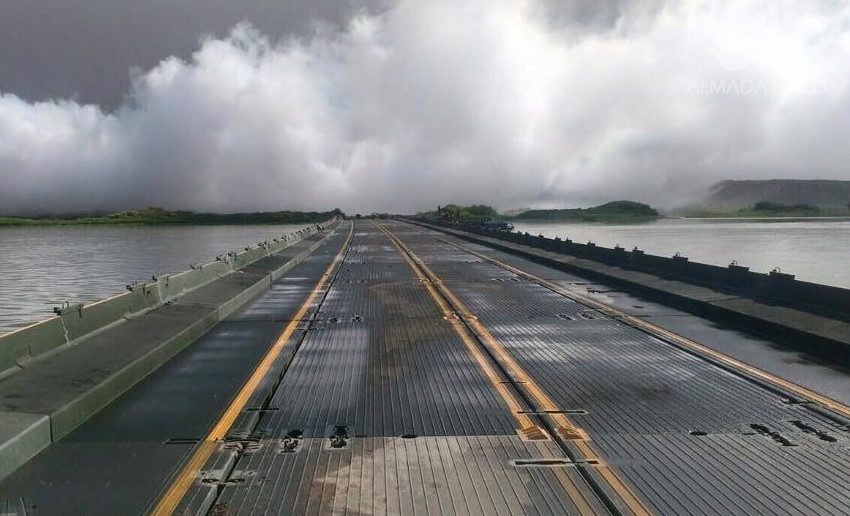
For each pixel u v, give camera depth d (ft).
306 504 15.79
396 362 29.96
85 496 16.21
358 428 21.02
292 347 33.12
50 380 23.63
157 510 15.44
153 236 309.83
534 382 26.55
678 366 29.40
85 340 29.96
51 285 125.59
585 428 21.13
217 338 35.58
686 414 22.63
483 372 28.17
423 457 18.61
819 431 21.03
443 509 15.53
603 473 17.62
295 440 19.97
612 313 43.86
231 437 20.21
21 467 17.99
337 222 268.21
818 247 191.11
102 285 125.90
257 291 54.34
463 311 44.80
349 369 28.68
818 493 16.53
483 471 17.67
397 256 94.94
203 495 16.20
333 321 40.91
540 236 99.96
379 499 16.02
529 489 16.60
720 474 17.63
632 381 26.84
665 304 47.93
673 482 17.10
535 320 41.27
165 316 36.73
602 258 74.38
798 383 26.48
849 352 29.43
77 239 283.38
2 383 23.13
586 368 28.94
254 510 15.52
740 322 38.75
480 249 110.52
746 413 22.79
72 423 21.06
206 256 190.60
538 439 20.04
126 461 18.38
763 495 16.40
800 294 40.65
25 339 25.54
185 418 22.06
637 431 20.89
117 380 24.79
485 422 21.61
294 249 95.96
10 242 260.83
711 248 189.57
